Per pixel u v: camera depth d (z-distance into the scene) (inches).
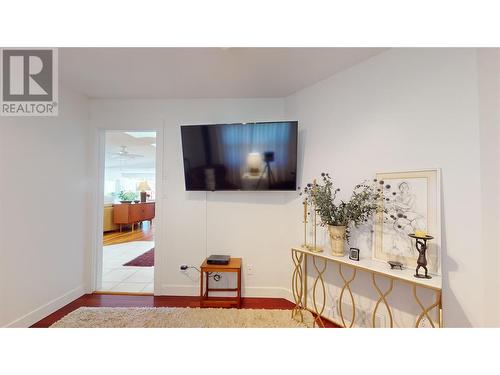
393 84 65.5
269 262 99.9
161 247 101.5
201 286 88.0
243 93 98.2
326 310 82.0
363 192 69.4
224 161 95.0
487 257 47.8
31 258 77.0
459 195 52.6
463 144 52.3
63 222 90.3
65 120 91.0
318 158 86.8
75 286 96.4
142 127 104.0
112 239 221.1
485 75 48.5
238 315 82.6
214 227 101.4
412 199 59.9
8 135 70.3
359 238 72.6
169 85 91.1
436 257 54.5
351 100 76.4
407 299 61.5
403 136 63.1
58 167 88.0
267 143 91.4
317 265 86.0
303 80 86.4
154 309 86.3
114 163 301.1
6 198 69.5
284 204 99.5
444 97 55.6
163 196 102.5
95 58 72.4
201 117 103.3
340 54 69.4
